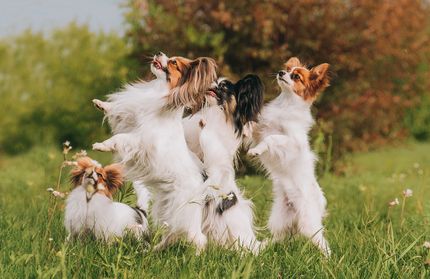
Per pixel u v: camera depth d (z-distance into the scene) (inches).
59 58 836.0
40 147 735.7
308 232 230.8
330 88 575.5
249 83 217.3
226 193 211.5
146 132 199.9
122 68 762.8
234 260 183.9
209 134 211.0
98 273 168.2
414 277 182.1
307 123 242.1
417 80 650.2
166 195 206.7
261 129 241.1
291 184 235.1
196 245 202.7
